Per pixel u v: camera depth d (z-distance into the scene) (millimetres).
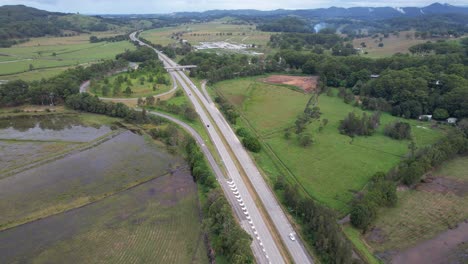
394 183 101688
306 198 87875
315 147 132500
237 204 92250
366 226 86125
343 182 107625
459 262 77250
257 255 74062
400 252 79438
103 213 91188
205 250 77812
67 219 88250
